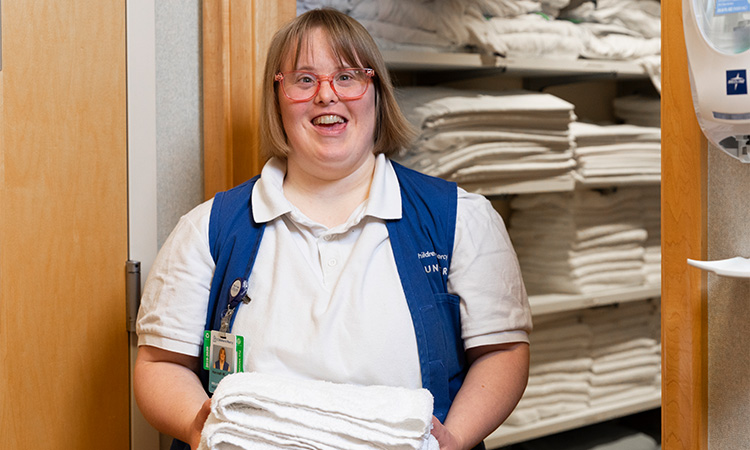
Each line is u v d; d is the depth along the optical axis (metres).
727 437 0.92
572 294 2.27
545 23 2.15
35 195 1.49
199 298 1.24
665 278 0.96
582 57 2.23
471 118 2.04
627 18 2.32
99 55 1.53
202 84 1.63
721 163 0.90
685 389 0.94
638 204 2.45
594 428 2.54
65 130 1.51
